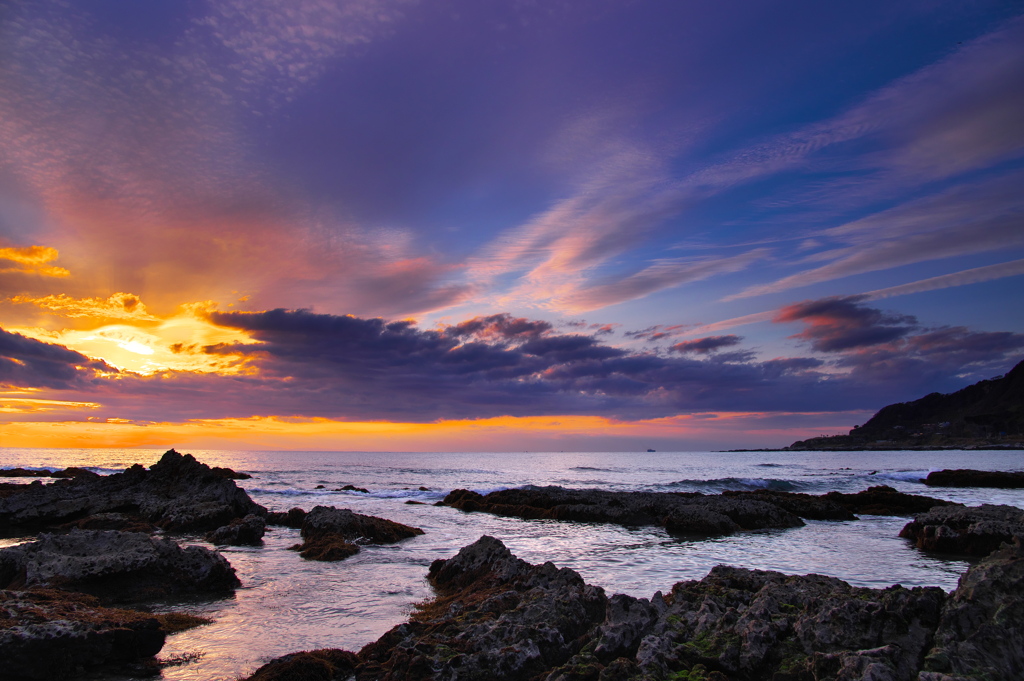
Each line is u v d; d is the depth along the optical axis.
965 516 30.97
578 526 37.69
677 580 21.39
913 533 32.56
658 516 39.81
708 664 10.12
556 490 49.78
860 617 10.27
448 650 11.38
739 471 117.06
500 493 50.06
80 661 11.77
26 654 11.18
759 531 35.62
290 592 19.53
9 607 12.73
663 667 9.82
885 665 8.73
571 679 9.86
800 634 10.51
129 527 33.00
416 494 58.47
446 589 19.67
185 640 14.24
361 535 30.88
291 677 10.96
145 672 12.03
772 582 13.36
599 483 83.19
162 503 37.31
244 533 29.62
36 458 150.12
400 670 10.73
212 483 39.44
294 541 30.91
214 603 17.94
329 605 17.83
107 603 17.39
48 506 35.69
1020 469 113.19
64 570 17.56
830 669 9.35
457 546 29.59
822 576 13.98
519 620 12.57
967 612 9.36
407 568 23.80
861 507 47.03
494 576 18.58
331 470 105.62
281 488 64.19
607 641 11.09
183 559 19.89
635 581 21.20
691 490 71.69
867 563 25.28
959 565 24.95
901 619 10.02
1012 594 9.38
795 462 176.12
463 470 112.88
